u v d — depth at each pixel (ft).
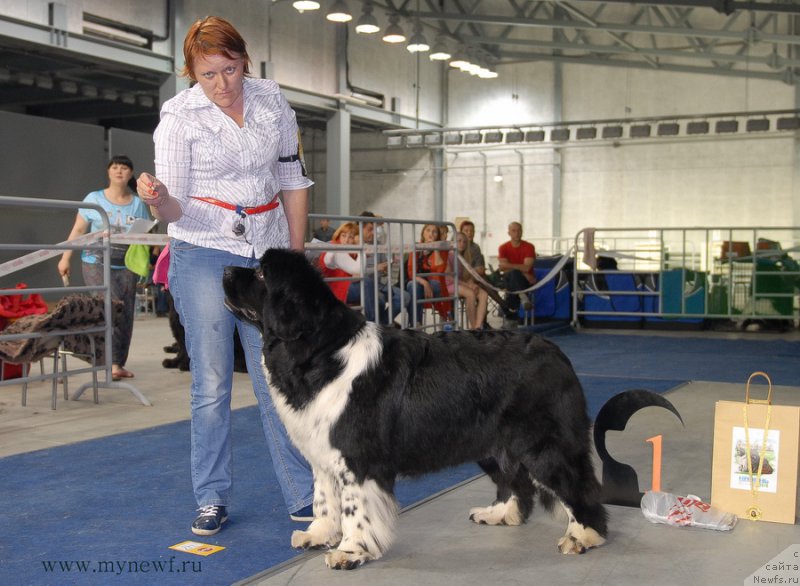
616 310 43.91
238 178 11.39
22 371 23.20
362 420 10.23
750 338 39.04
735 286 42.01
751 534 11.66
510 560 10.62
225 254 11.49
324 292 10.36
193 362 11.75
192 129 11.03
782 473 12.18
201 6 53.16
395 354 10.59
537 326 41.39
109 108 72.23
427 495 13.85
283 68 60.75
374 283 25.96
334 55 66.08
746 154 70.28
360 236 25.99
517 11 74.02
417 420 10.45
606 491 13.01
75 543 11.24
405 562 10.55
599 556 10.75
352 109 67.67
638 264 68.95
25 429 18.72
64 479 14.47
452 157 80.79
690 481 14.39
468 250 36.88
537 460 10.74
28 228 52.21
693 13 69.97
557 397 10.79
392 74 72.90
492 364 10.77
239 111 11.33
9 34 41.57
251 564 10.51
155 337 38.58
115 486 14.05
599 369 28.55
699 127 68.28
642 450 16.57
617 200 75.15
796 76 67.26
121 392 23.72
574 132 76.18
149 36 49.88
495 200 79.51
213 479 11.80
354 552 10.32
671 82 72.38
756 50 68.90
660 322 43.78
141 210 24.75
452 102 81.00
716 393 23.35
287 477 12.14
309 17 63.05
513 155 78.48
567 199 77.00
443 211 81.35
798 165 68.49
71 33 44.47
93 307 21.30
